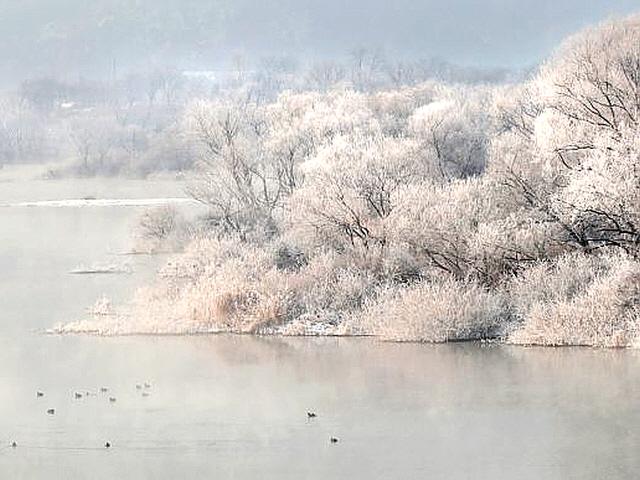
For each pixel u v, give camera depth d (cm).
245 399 9800
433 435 8631
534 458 8044
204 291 13200
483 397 9631
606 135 12938
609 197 12275
